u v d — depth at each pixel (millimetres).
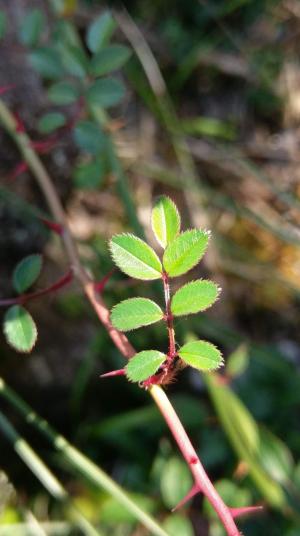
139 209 440
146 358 202
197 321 391
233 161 467
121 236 203
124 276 394
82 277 266
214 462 365
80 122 320
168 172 446
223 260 440
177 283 424
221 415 325
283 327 437
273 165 476
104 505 338
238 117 483
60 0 371
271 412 386
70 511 312
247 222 455
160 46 475
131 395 407
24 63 384
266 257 448
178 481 332
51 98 313
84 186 361
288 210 462
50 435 294
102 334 391
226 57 478
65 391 396
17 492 373
